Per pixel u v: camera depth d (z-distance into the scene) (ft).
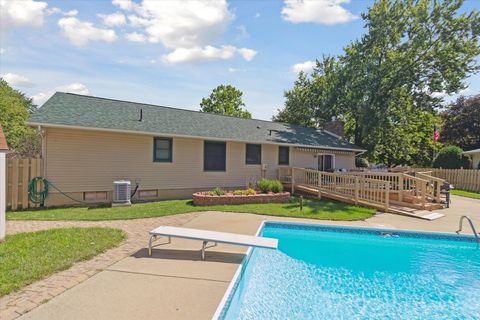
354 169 70.23
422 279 20.35
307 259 23.68
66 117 39.52
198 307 12.29
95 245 19.99
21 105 136.15
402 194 43.80
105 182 42.24
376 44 79.05
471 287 19.15
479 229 30.94
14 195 35.06
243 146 55.98
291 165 62.69
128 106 51.80
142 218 30.83
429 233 29.37
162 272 16.14
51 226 26.14
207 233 20.12
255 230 27.22
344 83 87.45
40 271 15.10
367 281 19.75
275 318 14.82
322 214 36.70
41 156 39.37
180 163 48.98
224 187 53.83
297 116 108.17
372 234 30.48
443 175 78.54
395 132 84.89
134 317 11.39
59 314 11.44
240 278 16.99
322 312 15.52
